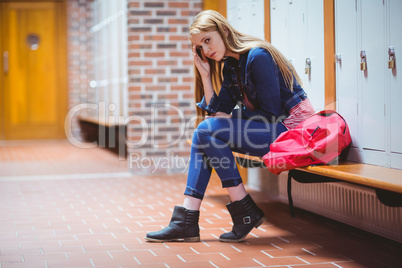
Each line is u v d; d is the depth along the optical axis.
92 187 5.27
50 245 2.99
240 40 3.06
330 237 3.16
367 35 3.04
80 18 10.95
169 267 2.54
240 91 3.10
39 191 5.03
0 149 9.61
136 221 3.66
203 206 4.21
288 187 3.23
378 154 2.97
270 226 3.47
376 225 3.09
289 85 3.03
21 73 10.95
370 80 3.02
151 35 6.32
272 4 4.18
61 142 10.91
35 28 10.95
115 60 7.88
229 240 3.02
